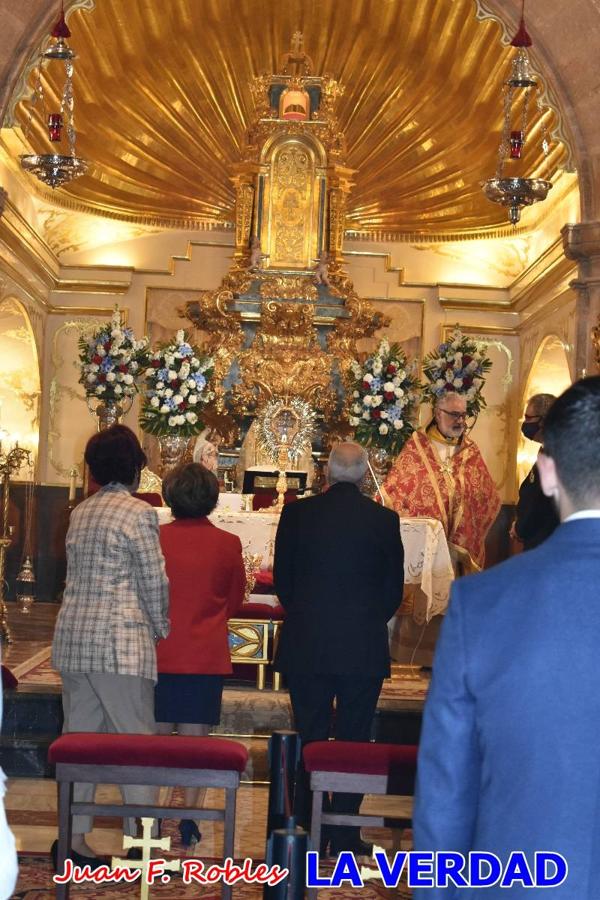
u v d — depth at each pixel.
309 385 12.30
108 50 12.15
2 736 6.94
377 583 5.05
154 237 13.21
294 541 5.11
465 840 2.05
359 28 12.57
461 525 8.11
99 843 5.40
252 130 12.59
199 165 13.15
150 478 10.94
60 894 4.02
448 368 10.23
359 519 5.04
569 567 2.00
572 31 9.23
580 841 1.89
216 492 5.36
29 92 9.59
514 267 13.25
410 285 13.22
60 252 13.17
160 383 10.58
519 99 11.59
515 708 1.95
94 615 4.71
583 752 1.91
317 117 12.53
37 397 12.67
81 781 4.00
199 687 5.18
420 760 2.08
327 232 12.54
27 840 5.35
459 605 2.07
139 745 4.04
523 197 7.88
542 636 1.96
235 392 12.30
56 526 12.96
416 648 8.34
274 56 12.89
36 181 11.89
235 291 12.41
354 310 12.38
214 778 4.00
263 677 7.77
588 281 10.00
